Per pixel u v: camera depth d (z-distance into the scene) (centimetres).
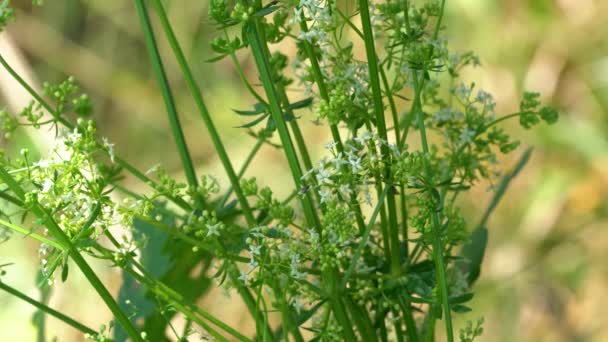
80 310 101
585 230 125
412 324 60
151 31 62
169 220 66
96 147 58
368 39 58
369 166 58
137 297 65
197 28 137
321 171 58
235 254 59
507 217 127
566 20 128
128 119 141
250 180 60
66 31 142
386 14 60
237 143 133
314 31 58
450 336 58
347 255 61
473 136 62
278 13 60
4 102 112
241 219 70
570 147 126
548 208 126
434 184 58
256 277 59
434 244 58
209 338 59
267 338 59
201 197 61
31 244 106
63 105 61
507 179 65
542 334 121
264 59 58
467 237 60
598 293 122
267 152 130
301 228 59
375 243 61
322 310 62
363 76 60
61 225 58
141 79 141
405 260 61
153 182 60
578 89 128
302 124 125
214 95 136
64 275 56
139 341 57
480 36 129
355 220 59
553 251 125
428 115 62
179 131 62
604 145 125
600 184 125
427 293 60
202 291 68
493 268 124
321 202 58
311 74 60
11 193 61
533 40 128
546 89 127
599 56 127
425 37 60
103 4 141
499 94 127
